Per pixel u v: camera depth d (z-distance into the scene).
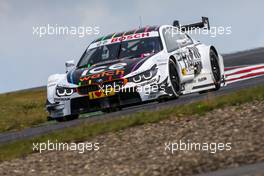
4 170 22.67
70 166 22.14
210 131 23.12
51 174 21.61
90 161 22.30
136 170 20.48
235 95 27.91
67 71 35.28
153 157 21.45
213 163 19.75
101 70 33.09
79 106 32.97
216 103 26.72
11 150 25.34
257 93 27.41
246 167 18.50
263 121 23.03
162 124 25.38
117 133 25.19
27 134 30.88
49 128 31.42
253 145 20.58
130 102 32.31
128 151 22.62
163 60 33.03
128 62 33.19
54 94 33.53
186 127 24.28
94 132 25.73
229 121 23.92
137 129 25.25
